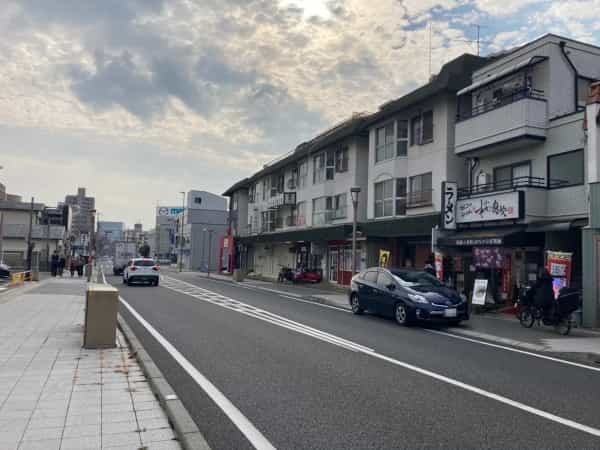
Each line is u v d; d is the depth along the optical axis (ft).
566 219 51.31
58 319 39.55
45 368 22.89
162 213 329.93
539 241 53.42
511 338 37.91
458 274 62.49
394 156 79.71
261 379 23.07
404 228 72.02
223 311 51.13
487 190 62.49
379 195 84.79
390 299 46.14
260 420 17.37
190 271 206.90
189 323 41.78
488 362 28.48
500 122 58.08
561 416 18.35
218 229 240.94
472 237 56.13
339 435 15.98
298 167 123.13
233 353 29.12
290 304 61.52
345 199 98.27
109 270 184.96
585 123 47.32
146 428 15.24
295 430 16.40
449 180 69.46
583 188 50.26
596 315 43.01
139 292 76.23
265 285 104.17
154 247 353.51
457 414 18.34
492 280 59.21
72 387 19.67
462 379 23.90
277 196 136.46
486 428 16.85
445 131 69.97
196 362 26.55
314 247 107.65
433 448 15.01
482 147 60.75
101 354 26.40
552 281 42.93
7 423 15.44
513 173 60.49
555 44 57.67
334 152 104.22
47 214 202.90
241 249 168.86
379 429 16.58
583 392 22.06
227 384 22.11
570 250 51.57
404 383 22.81
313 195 111.55
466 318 43.16
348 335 37.14
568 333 40.11
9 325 35.91
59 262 122.83
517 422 17.56
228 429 16.46
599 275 43.09
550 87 56.75
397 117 79.77
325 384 22.34
